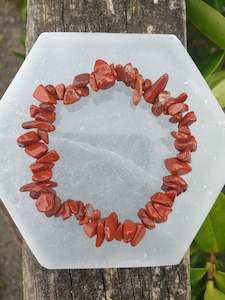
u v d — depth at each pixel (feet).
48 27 0.42
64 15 0.42
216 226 0.49
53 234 0.41
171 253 0.41
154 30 0.42
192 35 0.64
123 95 0.41
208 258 0.52
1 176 0.40
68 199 0.40
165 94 0.39
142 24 0.42
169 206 0.39
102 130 0.41
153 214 0.39
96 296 0.41
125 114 0.41
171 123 0.41
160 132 0.41
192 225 0.41
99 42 0.41
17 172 0.40
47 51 0.41
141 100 0.41
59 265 0.41
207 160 0.41
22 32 0.83
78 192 0.40
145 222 0.39
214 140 0.41
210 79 0.52
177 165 0.39
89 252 0.41
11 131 0.40
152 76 0.41
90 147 0.41
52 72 0.40
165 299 0.42
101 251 0.41
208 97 0.41
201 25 0.51
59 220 0.41
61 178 0.40
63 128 0.40
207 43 0.64
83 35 0.41
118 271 0.42
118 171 0.41
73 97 0.39
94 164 0.41
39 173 0.39
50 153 0.39
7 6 0.84
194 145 0.40
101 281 0.41
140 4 0.42
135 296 0.41
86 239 0.41
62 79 0.40
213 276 0.52
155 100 0.40
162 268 0.42
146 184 0.41
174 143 0.40
